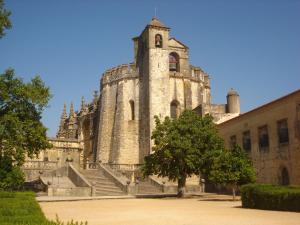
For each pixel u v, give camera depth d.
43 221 10.16
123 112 64.00
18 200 17.98
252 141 41.81
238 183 32.53
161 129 38.62
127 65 66.62
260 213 19.78
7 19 33.34
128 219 17.75
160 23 65.44
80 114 79.69
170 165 37.94
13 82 37.59
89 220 17.45
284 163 36.00
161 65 63.03
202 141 37.16
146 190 47.00
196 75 67.38
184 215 19.33
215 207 24.66
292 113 34.88
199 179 52.41
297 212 19.92
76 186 42.59
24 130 36.84
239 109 56.84
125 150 62.09
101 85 69.88
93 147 71.62
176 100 63.44
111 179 47.16
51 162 53.84
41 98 37.62
